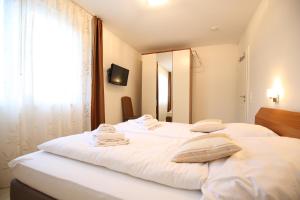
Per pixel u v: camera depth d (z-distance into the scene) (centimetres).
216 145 99
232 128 172
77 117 262
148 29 336
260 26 226
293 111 137
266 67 201
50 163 116
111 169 107
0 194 168
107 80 341
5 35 176
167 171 91
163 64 414
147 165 99
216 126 194
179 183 86
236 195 66
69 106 247
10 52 180
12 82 183
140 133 192
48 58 218
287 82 150
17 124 186
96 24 290
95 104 292
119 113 380
